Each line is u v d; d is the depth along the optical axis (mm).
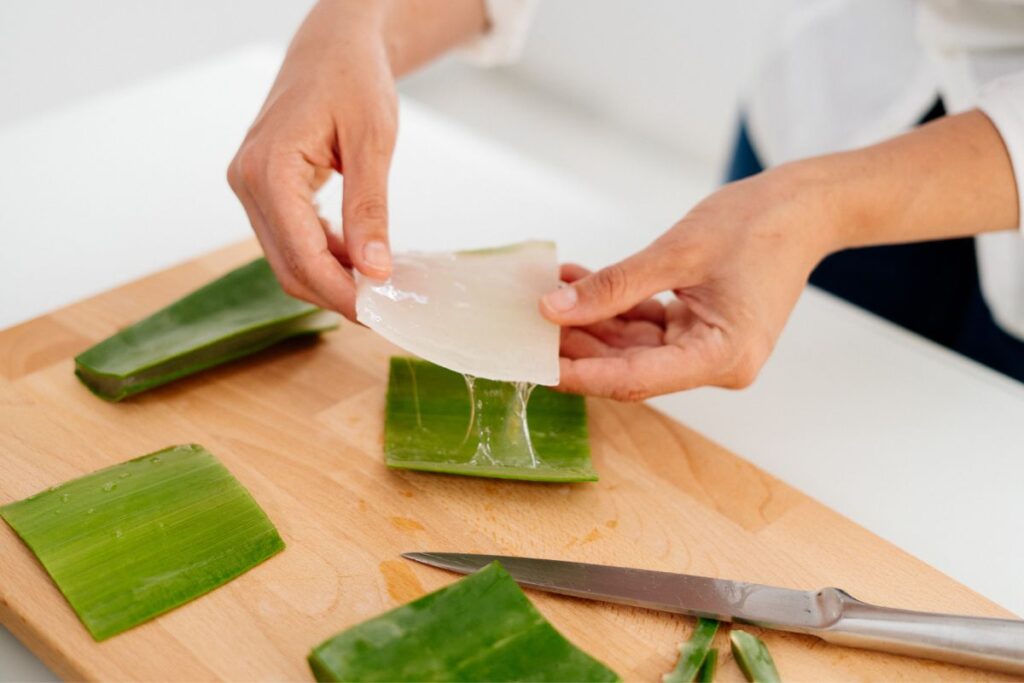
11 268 738
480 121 1680
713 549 586
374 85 647
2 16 1058
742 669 532
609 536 589
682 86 1568
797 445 660
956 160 657
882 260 846
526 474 599
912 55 820
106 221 786
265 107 655
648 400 685
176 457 591
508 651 509
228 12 1277
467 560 563
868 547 592
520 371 591
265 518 569
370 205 618
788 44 874
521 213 820
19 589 535
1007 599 586
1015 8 741
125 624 523
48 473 591
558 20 1658
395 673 497
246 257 746
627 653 537
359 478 605
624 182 1556
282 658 521
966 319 834
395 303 603
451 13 770
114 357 635
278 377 662
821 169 650
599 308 608
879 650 541
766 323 628
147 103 901
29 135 853
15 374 644
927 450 661
